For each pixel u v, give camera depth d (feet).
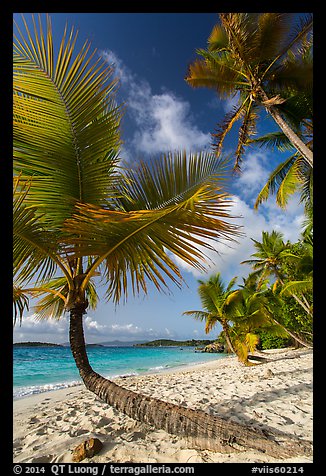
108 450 9.86
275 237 56.29
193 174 10.77
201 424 9.50
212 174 10.66
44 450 10.28
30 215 9.80
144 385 29.14
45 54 9.70
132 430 11.94
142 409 9.89
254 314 44.57
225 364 53.21
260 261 57.57
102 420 13.69
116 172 11.93
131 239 10.24
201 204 9.50
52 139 10.47
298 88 25.68
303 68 24.31
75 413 16.65
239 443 9.02
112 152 13.94
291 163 35.50
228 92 28.35
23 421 15.74
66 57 9.77
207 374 35.96
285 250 52.24
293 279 51.60
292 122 28.63
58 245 11.01
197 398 19.04
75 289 11.54
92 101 10.50
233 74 26.96
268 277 61.16
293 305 51.72
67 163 10.98
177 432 9.51
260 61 24.39
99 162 11.36
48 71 9.79
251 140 31.99
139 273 10.78
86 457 9.36
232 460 8.43
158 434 11.25
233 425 9.57
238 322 45.73
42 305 15.76
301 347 69.15
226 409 15.28
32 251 10.44
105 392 10.56
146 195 11.32
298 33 22.62
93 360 94.89
